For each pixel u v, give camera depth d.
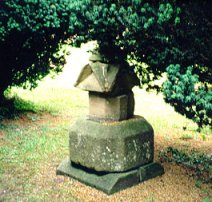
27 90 6.01
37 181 2.68
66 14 3.72
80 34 2.71
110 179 2.56
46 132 3.87
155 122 4.41
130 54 2.68
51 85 6.58
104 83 2.55
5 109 4.46
